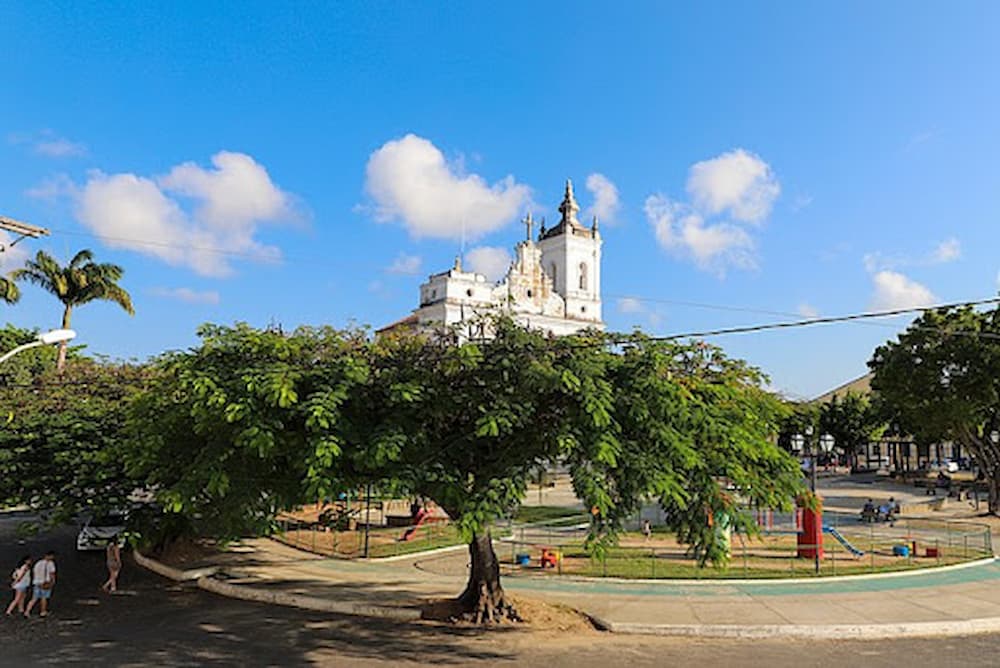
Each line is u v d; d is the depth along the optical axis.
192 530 24.45
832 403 76.56
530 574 21.02
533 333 14.09
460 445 13.75
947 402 35.75
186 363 14.08
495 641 14.38
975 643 14.44
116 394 23.33
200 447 15.05
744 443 13.31
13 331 44.75
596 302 74.75
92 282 40.66
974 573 21.12
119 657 13.48
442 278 63.88
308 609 17.56
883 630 15.12
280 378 12.33
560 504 40.88
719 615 16.11
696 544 14.02
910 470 69.25
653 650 13.86
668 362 13.69
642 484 12.29
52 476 19.58
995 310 35.31
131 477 16.55
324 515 18.50
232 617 16.78
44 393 22.78
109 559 20.11
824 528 26.47
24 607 17.89
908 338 37.28
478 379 13.53
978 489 50.66
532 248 70.50
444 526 30.83
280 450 13.11
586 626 15.68
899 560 23.36
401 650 13.80
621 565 22.16
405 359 14.13
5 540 29.23
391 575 21.52
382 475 13.34
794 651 13.86
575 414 12.96
